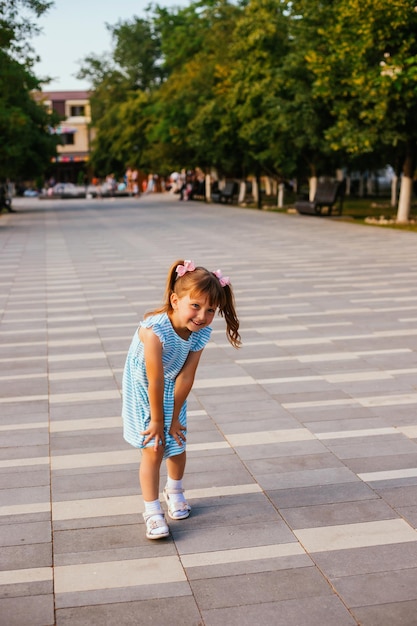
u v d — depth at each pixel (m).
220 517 3.79
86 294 10.66
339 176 42.34
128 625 2.90
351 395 5.73
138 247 17.12
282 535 3.59
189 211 32.91
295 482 4.19
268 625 2.88
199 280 3.34
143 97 55.81
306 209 25.88
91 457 4.61
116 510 3.90
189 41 45.72
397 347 7.22
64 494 4.09
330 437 4.85
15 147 32.53
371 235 18.30
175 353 3.50
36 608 3.02
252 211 31.17
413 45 18.33
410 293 10.10
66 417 5.35
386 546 3.46
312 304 9.46
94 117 72.44
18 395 5.91
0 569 3.33
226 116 32.28
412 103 18.86
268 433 4.95
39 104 41.78
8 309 9.66
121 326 8.47
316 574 3.23
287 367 6.57
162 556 3.42
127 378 3.60
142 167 57.03
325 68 19.97
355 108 20.50
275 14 27.41
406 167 21.56
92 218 29.84
